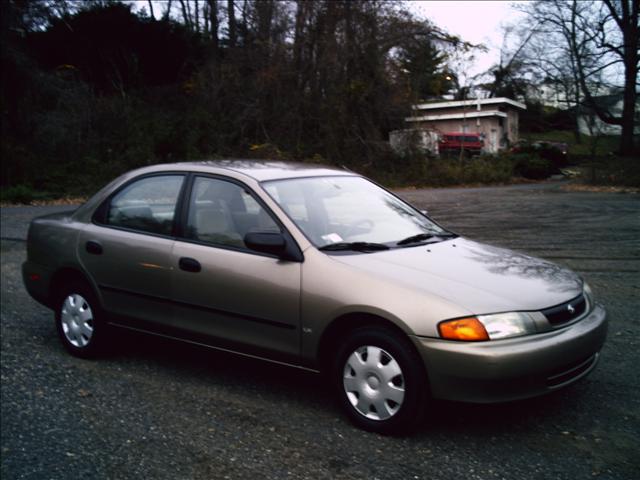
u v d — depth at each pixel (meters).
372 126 26.83
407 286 3.69
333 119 26.58
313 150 26.88
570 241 9.74
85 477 3.37
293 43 27.08
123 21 34.97
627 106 26.56
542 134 49.16
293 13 27.23
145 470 3.42
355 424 3.84
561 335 3.60
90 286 5.23
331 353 4.05
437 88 32.62
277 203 4.37
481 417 3.91
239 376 4.84
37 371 5.06
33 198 22.02
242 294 4.25
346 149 26.94
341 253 4.11
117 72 33.84
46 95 27.09
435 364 3.48
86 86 28.73
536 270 4.16
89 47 34.41
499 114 42.09
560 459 3.33
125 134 27.02
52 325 6.48
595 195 18.44
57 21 31.84
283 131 27.08
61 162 25.77
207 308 4.45
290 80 27.11
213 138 26.69
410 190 25.52
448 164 28.83
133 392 4.56
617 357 4.73
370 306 3.69
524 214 13.73
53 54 33.56
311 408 4.17
